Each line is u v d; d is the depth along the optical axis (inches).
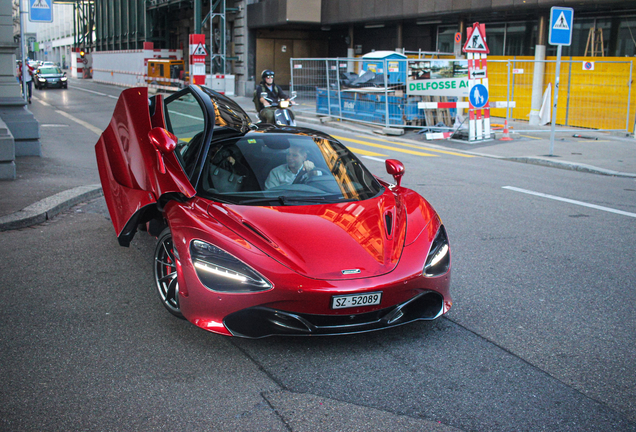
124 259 189.9
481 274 184.9
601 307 159.5
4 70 384.2
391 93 639.8
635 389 115.5
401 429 99.7
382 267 127.4
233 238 128.5
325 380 116.3
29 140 390.6
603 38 695.1
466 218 261.3
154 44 1525.6
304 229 134.3
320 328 123.5
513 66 745.0
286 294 120.2
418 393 111.9
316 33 1224.2
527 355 129.6
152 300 156.7
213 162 160.4
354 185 163.6
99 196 284.8
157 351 127.4
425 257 134.9
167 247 145.3
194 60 1011.3
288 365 122.3
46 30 3403.1
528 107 742.5
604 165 432.8
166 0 1363.2
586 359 128.2
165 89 1234.6
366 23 984.9
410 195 167.2
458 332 141.2
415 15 826.8
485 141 580.4
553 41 465.7
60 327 138.5
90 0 2118.6
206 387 112.6
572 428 101.3
